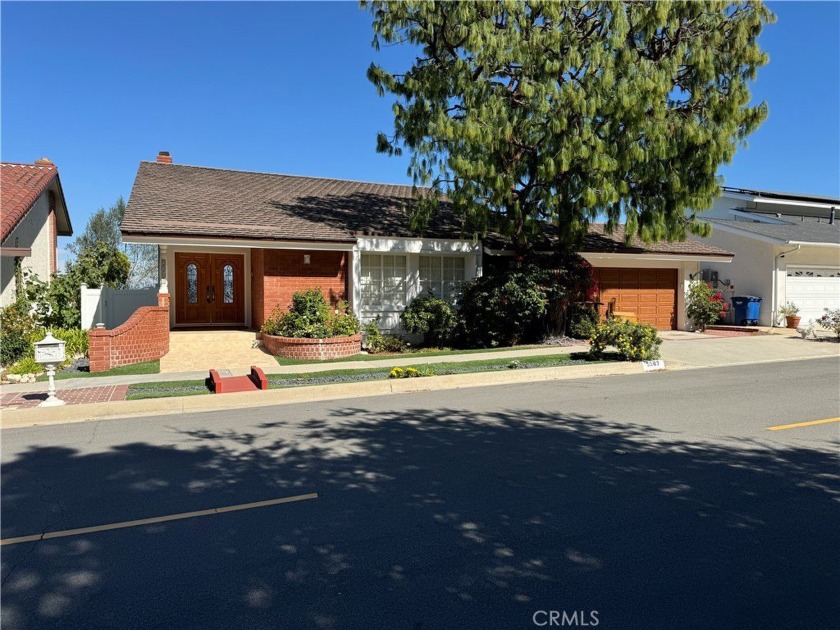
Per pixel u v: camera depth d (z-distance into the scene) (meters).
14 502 5.16
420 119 14.75
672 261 20.28
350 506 4.98
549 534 4.39
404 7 13.37
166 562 4.02
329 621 3.30
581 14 13.67
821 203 28.12
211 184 19.05
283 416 8.55
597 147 13.06
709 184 14.27
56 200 21.09
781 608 3.39
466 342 16.77
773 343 17.19
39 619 3.35
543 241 17.39
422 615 3.35
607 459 6.23
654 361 13.39
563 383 11.38
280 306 15.76
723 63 13.88
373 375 11.70
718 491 5.25
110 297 16.78
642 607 3.41
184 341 15.18
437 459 6.29
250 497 5.22
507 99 13.91
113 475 5.88
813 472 5.75
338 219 17.08
